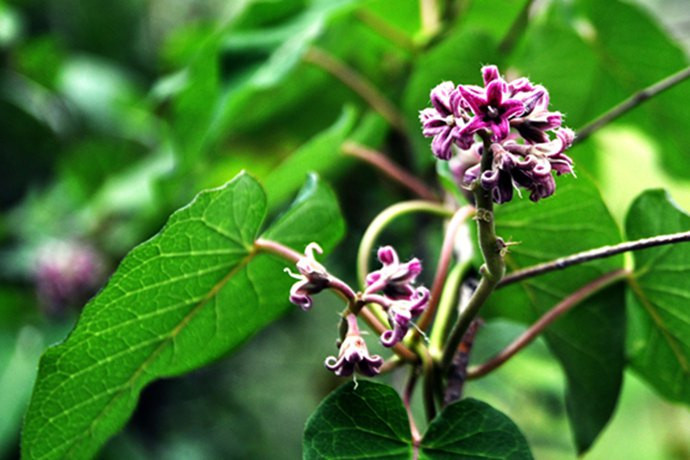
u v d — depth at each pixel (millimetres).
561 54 621
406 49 671
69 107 1034
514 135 440
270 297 492
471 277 496
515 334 685
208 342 490
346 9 584
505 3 645
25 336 884
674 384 514
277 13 609
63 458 480
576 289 499
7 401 824
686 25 775
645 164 779
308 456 440
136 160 1027
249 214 468
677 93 618
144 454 903
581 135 561
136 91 1138
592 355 502
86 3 1165
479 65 585
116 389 480
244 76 594
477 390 899
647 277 490
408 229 779
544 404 900
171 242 457
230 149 774
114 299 459
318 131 767
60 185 1026
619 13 603
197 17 1267
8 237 975
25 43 983
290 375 1064
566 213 486
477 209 422
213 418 1042
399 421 447
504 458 444
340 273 829
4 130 992
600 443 1071
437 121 417
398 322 427
